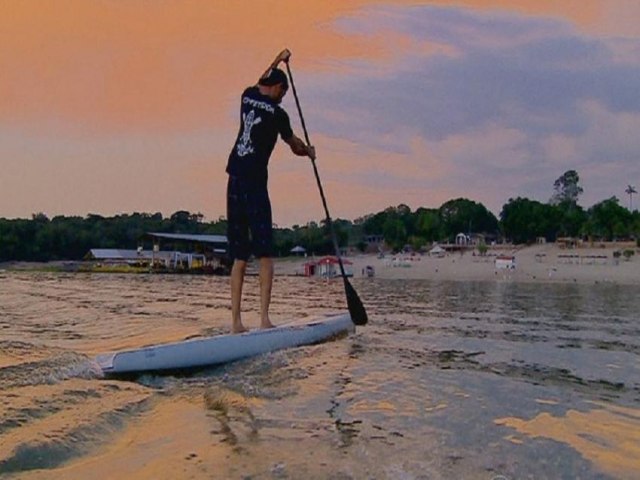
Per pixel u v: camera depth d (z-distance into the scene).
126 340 5.21
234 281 5.18
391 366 4.35
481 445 2.56
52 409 2.94
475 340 5.84
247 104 5.30
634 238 64.75
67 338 5.41
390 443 2.56
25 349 4.62
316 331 5.52
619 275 36.47
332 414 3.03
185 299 10.97
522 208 73.12
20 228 39.72
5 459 2.24
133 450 2.45
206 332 5.55
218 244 45.72
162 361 4.02
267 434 2.67
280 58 5.53
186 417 2.95
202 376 3.98
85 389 3.40
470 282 30.36
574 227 71.19
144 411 3.07
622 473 2.27
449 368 4.35
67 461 2.31
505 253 56.38
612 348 5.48
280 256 64.94
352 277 40.41
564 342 5.82
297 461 2.31
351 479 2.13
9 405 2.93
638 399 3.52
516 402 3.37
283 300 11.36
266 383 3.73
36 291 13.33
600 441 2.67
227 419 2.92
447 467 2.28
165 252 45.47
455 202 83.19
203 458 2.34
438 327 6.89
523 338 6.07
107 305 9.47
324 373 4.05
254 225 5.21
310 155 6.09
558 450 2.51
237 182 5.25
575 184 85.50
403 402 3.30
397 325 7.04
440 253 62.00
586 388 3.79
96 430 2.66
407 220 80.62
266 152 5.28
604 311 10.02
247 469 2.22
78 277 23.33
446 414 3.06
